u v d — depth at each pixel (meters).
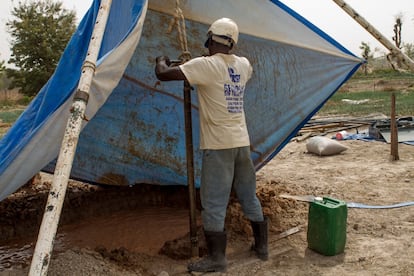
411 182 7.13
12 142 4.41
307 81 5.57
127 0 4.10
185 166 6.28
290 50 5.25
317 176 7.77
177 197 6.59
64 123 3.39
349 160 9.03
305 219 5.54
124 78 5.30
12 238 5.43
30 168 3.55
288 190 6.81
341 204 4.49
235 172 4.23
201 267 4.13
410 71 5.28
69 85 4.19
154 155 6.16
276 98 5.69
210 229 4.10
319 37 5.11
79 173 6.13
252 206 4.34
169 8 4.76
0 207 5.71
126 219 6.05
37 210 5.76
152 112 5.77
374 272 4.11
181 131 5.97
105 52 4.04
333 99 23.80
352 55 5.32
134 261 4.43
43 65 40.72
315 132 12.87
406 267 4.17
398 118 12.70
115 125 5.78
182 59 4.21
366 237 4.96
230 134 3.95
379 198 6.36
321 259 4.44
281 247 4.73
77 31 4.79
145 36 5.01
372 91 29.03
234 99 3.99
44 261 2.61
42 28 40.59
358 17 5.02
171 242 4.75
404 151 9.59
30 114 4.58
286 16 4.89
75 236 5.48
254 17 4.93
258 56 5.36
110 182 6.34
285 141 6.11
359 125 13.49
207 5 4.83
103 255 4.49
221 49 4.00
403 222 5.37
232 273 4.16
